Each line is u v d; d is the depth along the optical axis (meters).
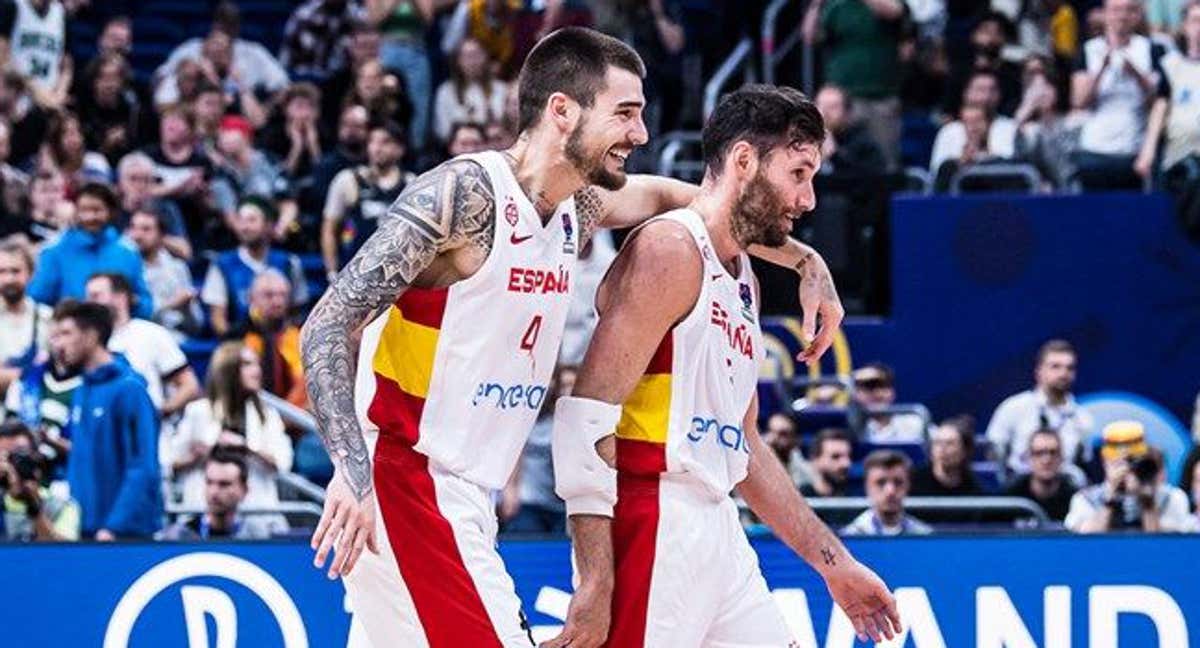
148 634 12.42
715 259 9.97
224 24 27.61
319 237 25.17
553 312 9.62
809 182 10.06
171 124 25.17
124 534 16.95
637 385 9.93
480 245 9.35
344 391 9.02
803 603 12.48
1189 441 24.70
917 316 24.86
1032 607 12.54
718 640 10.25
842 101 25.42
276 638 12.42
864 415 22.44
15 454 16.16
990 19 27.48
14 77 25.12
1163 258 24.78
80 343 17.17
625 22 26.80
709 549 10.01
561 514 18.89
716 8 29.97
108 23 27.80
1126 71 25.44
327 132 26.81
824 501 17.59
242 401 18.66
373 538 8.96
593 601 9.69
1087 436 22.17
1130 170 25.36
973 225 24.84
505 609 9.57
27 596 12.39
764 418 23.62
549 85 9.52
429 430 9.48
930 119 28.11
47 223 23.59
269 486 18.39
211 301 23.31
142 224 22.91
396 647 9.73
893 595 11.73
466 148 24.34
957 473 19.48
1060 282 24.84
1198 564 12.54
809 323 10.91
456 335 9.42
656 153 26.53
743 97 10.05
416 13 27.23
